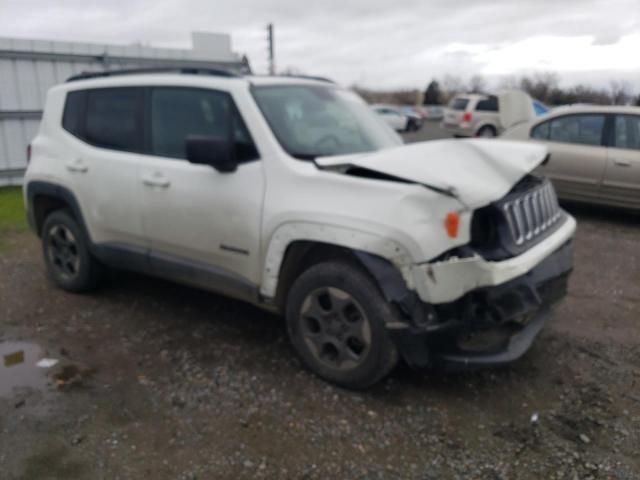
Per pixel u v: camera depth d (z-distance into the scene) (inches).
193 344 160.4
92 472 107.8
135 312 183.5
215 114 152.7
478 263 116.9
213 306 188.1
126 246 174.7
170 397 133.0
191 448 115.0
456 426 122.9
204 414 126.3
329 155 145.5
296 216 132.3
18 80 404.8
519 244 128.6
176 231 157.9
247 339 163.8
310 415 126.1
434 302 118.3
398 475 107.9
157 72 171.3
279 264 137.8
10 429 120.4
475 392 136.2
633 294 205.8
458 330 122.2
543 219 144.3
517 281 123.3
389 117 934.4
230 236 146.3
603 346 161.6
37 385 138.4
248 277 146.2
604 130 323.3
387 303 124.6
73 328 171.5
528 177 154.3
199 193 150.4
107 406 129.4
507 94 381.4
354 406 129.6
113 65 446.0
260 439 117.8
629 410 129.6
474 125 781.9
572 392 136.8
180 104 160.6
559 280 145.1
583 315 184.7
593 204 335.6
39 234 206.2
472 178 125.0
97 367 147.7
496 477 107.4
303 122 152.5
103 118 179.3
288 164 137.6
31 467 108.9
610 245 275.3
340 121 163.2
